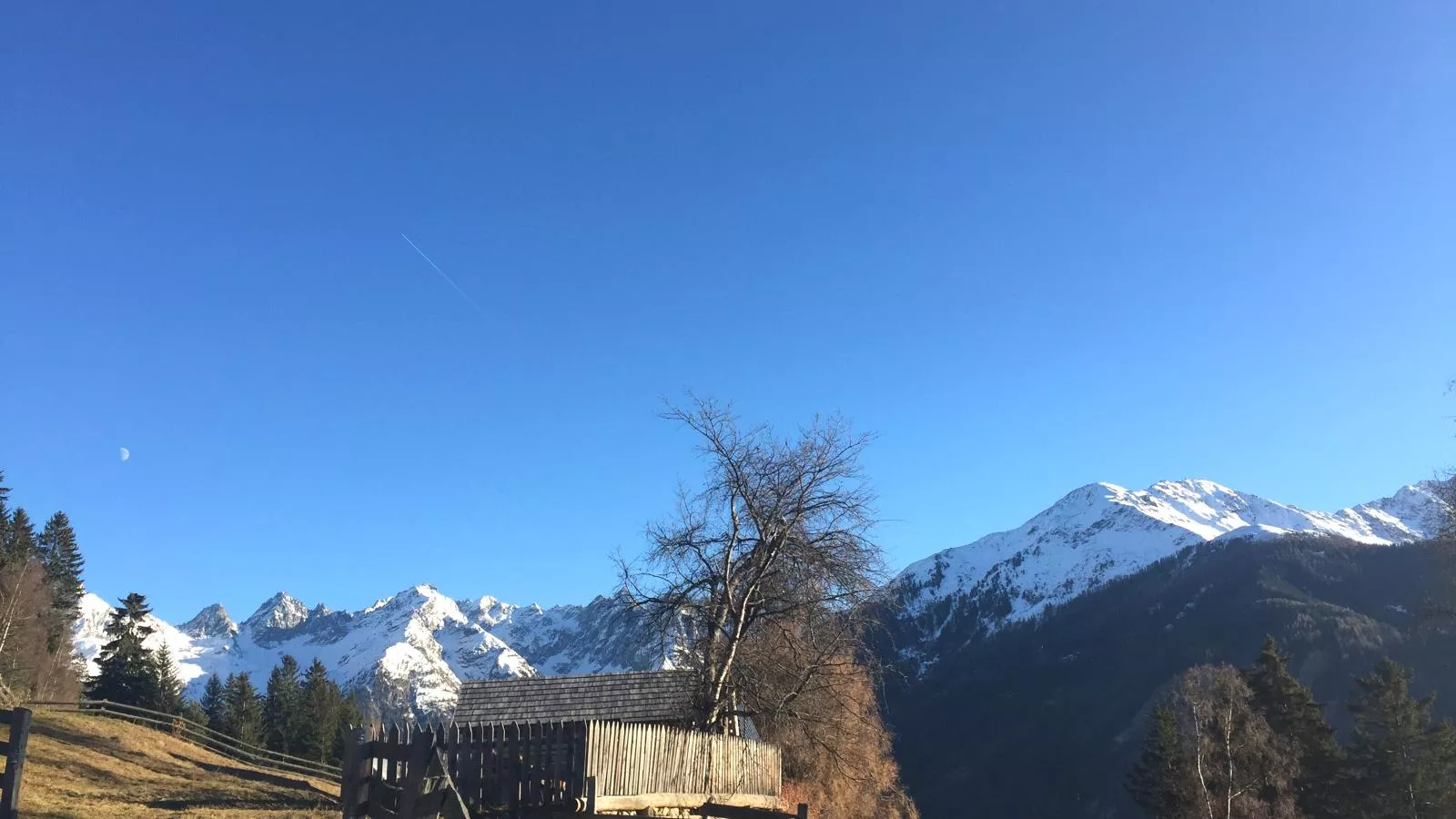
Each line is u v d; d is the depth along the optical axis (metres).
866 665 30.39
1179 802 55.59
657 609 28.44
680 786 18.44
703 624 28.17
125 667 85.19
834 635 28.91
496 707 33.28
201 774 35.72
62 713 44.53
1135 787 65.56
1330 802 57.94
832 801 33.25
